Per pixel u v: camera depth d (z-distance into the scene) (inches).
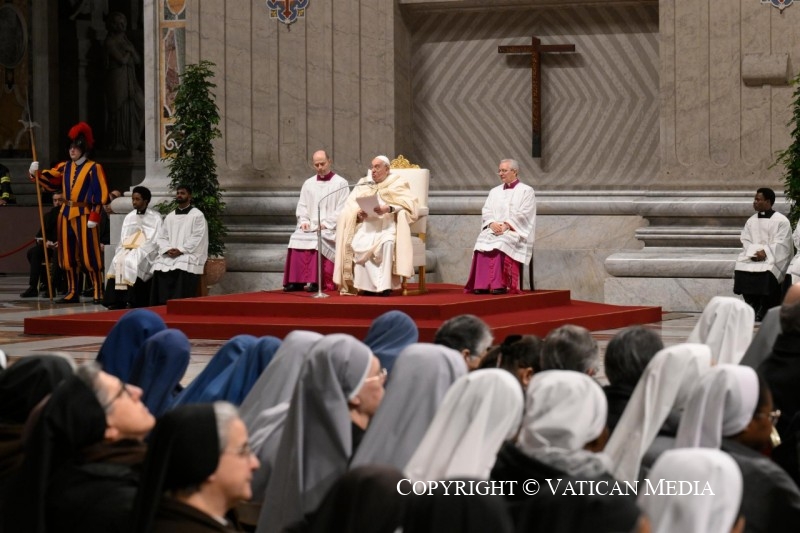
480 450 126.5
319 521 99.0
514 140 643.5
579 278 623.2
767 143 582.6
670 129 597.3
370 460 152.6
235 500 126.8
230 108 651.5
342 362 161.9
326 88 639.1
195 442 122.3
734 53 585.9
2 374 161.9
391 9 629.6
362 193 510.0
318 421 157.6
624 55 628.1
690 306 575.2
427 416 153.6
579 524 98.3
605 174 631.8
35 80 949.8
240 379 211.2
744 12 583.8
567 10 633.6
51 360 162.6
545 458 126.2
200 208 602.9
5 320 561.9
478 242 526.3
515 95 642.8
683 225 591.8
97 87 968.3
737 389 143.0
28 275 890.1
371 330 218.5
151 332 230.4
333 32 637.9
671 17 594.9
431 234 645.9
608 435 168.9
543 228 629.6
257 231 641.0
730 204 578.2
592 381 131.6
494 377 129.1
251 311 479.2
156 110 669.3
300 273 571.8
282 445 158.9
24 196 950.4
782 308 195.5
